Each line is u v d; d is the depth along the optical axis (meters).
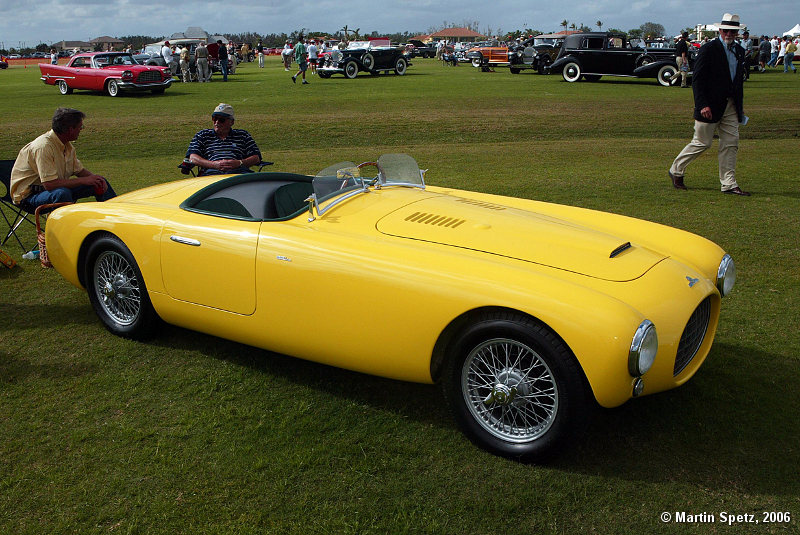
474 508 2.73
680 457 3.07
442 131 14.55
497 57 40.66
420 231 3.50
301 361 4.05
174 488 2.85
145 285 4.05
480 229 3.51
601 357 2.70
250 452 3.11
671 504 2.76
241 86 25.14
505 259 3.22
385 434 3.27
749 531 2.60
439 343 3.23
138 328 4.20
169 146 12.99
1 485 2.85
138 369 3.92
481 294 2.94
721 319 4.55
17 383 3.73
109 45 57.19
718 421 3.35
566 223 3.86
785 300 4.86
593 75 25.92
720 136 8.25
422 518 2.67
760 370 3.85
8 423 3.32
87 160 11.77
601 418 3.40
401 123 15.16
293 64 48.06
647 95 20.48
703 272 3.59
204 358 4.07
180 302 3.92
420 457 3.09
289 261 3.43
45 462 3.02
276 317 3.55
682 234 3.97
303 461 3.03
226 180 4.29
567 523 2.65
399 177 4.52
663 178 9.41
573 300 2.81
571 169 10.23
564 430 2.88
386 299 3.16
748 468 2.98
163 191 4.43
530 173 9.91
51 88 26.52
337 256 3.32
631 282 3.13
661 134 14.39
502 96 20.16
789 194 8.31
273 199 3.93
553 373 2.85
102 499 2.78
